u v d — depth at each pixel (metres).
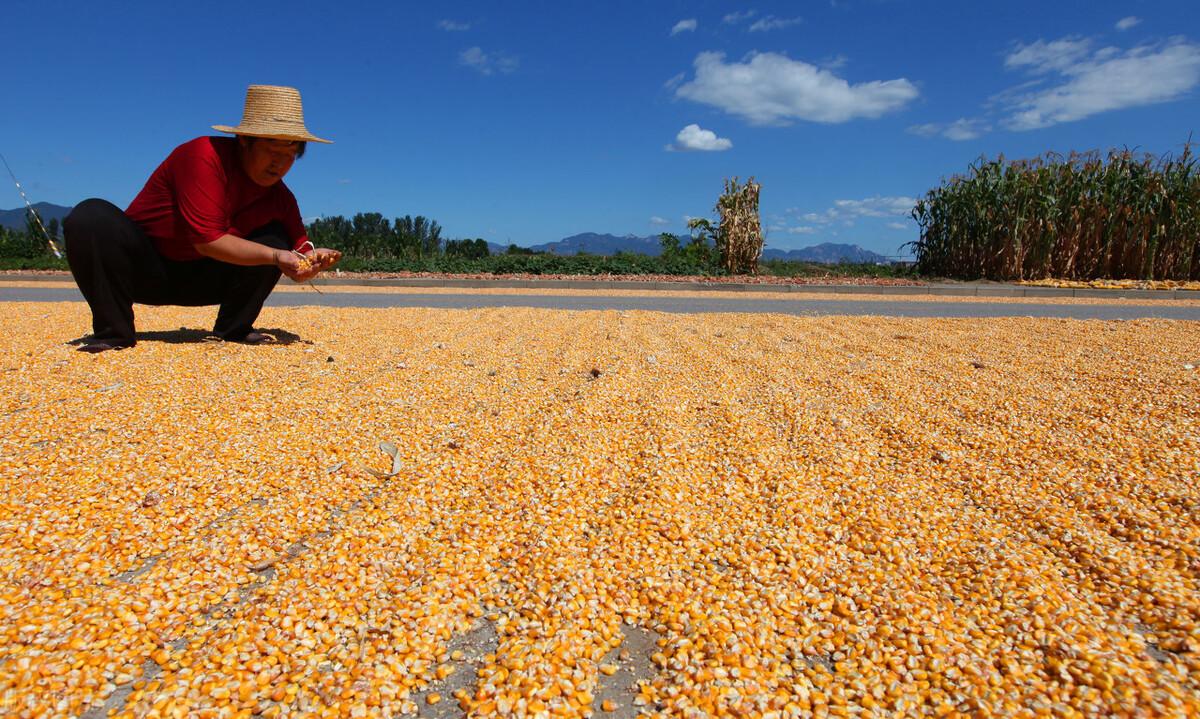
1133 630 1.09
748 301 5.84
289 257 2.70
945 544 1.39
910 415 2.16
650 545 1.40
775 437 1.99
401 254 10.00
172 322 3.76
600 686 1.02
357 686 0.98
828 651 1.08
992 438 1.95
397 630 1.11
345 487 1.66
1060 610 1.13
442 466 1.77
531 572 1.30
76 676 0.98
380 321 3.94
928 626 1.11
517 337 3.50
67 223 2.63
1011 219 7.94
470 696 0.99
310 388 2.38
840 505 1.58
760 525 1.49
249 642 1.08
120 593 1.19
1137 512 1.48
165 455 1.77
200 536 1.42
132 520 1.46
